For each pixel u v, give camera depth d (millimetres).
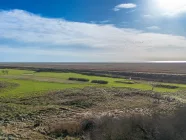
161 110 34438
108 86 61875
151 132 25359
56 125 27078
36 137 23016
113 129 25500
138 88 58938
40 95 47656
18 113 33094
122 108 37969
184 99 45188
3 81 67312
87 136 24453
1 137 20922
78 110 37031
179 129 25859
